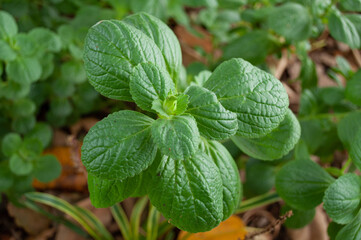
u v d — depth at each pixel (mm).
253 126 286
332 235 341
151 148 280
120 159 272
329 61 552
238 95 286
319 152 411
